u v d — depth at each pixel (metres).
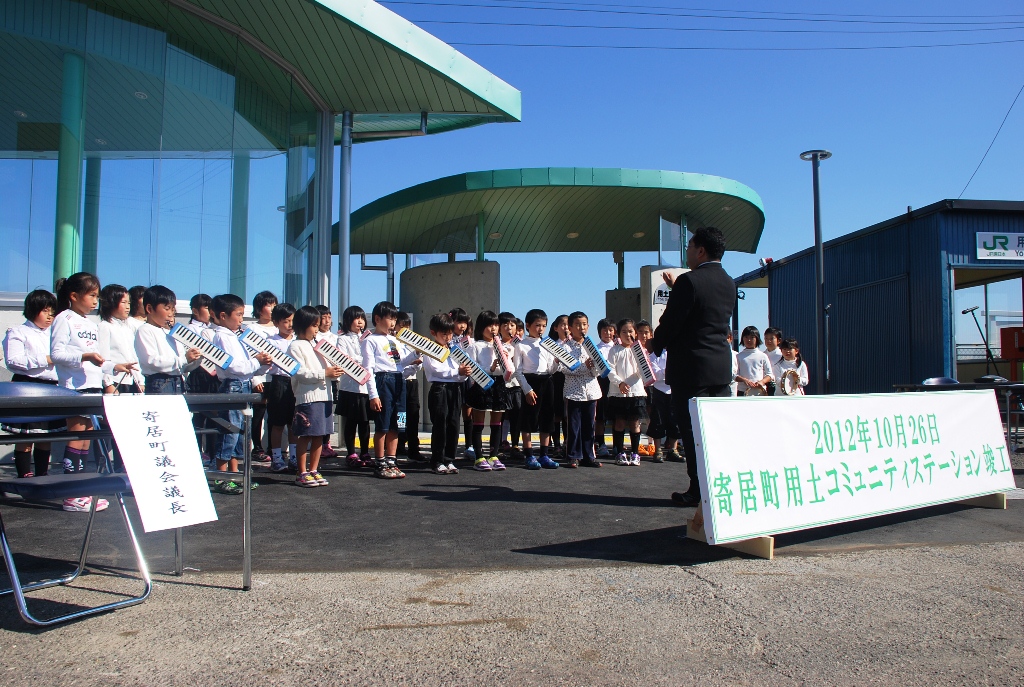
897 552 3.71
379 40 7.17
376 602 2.84
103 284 7.21
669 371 5.04
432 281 11.80
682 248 11.73
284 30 7.14
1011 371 11.44
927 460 4.55
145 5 7.09
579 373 7.27
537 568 3.37
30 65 6.93
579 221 12.05
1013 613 2.78
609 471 6.94
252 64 8.00
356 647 2.39
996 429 5.11
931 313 11.91
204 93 7.86
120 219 7.33
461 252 13.13
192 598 2.88
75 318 4.80
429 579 3.17
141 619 2.63
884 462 4.30
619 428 7.62
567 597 2.92
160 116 7.56
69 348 4.72
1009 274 12.95
